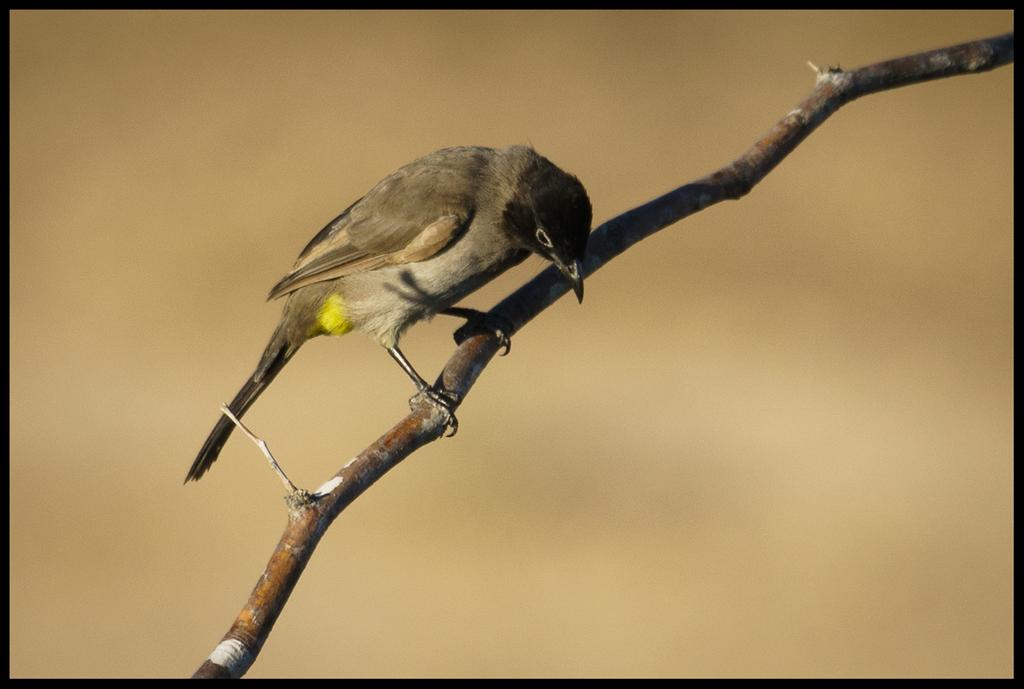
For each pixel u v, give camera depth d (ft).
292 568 20.84
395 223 37.17
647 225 34.04
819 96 33.55
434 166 37.96
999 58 34.17
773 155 33.12
